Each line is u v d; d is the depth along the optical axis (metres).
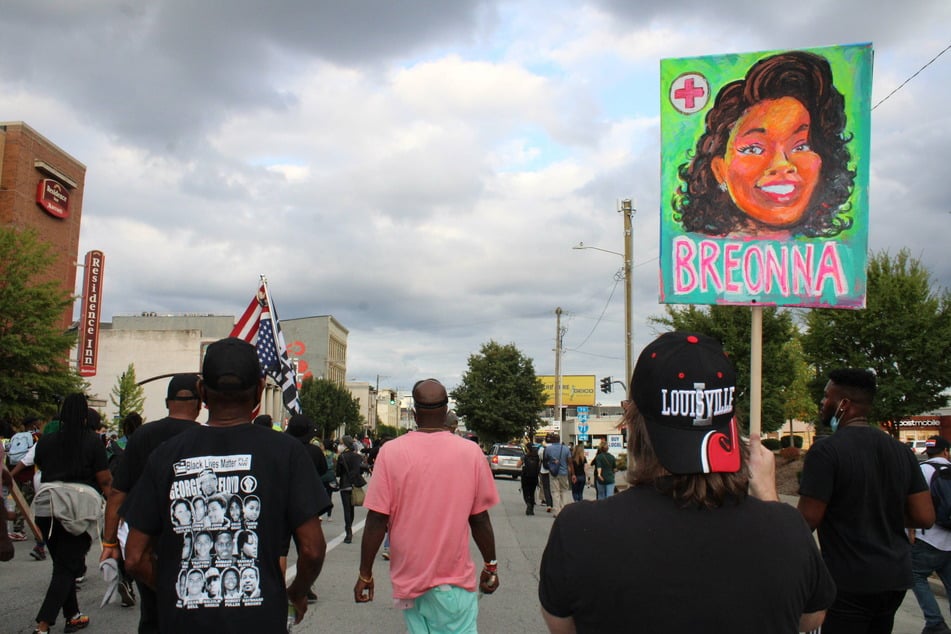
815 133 7.68
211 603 2.89
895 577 3.72
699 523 1.96
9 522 12.38
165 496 3.01
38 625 6.15
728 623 1.88
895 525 3.81
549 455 19.66
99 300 34.09
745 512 2.00
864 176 7.57
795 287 7.59
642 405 2.09
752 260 7.68
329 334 99.56
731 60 7.90
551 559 2.03
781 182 7.69
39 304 24.00
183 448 3.08
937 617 6.67
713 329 27.64
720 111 7.88
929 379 24.91
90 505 6.30
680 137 7.93
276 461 3.06
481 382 67.25
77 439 6.45
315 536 3.08
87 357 33.66
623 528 1.96
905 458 3.85
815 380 26.44
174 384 5.26
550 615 2.04
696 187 7.86
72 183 35.41
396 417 163.25
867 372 4.03
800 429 61.41
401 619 7.59
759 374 6.37
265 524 2.98
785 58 7.79
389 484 4.40
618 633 1.91
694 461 1.98
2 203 31.61
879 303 24.83
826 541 3.85
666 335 2.17
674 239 7.84
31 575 9.36
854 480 3.73
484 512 4.56
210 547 2.95
